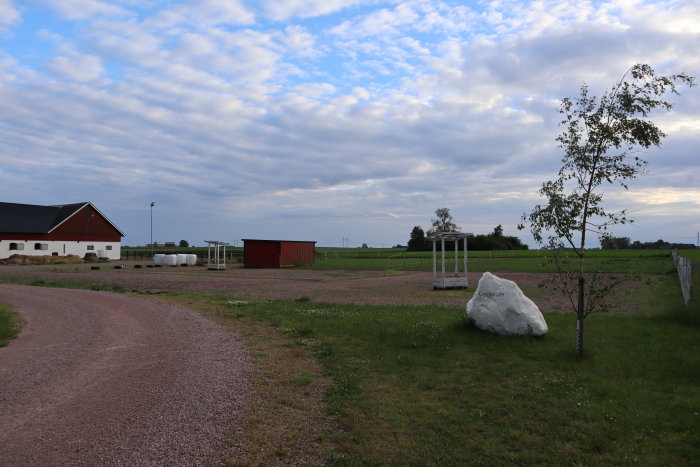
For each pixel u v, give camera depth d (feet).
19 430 18.43
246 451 16.69
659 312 45.21
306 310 50.01
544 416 20.36
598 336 35.24
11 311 51.57
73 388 23.97
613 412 20.54
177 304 57.11
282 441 17.60
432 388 24.17
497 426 19.35
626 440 17.98
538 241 30.91
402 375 26.32
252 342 35.19
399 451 16.93
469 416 20.26
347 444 17.40
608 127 28.53
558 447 17.39
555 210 29.63
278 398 22.38
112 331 40.06
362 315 46.11
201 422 19.26
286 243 163.94
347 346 33.58
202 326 41.96
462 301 62.75
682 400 21.83
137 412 20.36
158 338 36.83
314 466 15.72
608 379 25.36
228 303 56.95
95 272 129.08
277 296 69.41
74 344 35.17
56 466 15.37
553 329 38.06
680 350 30.53
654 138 28.22
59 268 147.64
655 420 19.63
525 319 34.94
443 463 16.10
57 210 212.43
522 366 27.99
